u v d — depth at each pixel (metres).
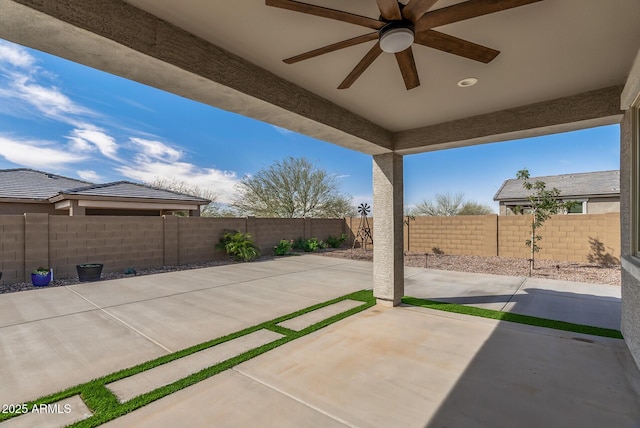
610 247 8.96
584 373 2.92
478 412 2.34
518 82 3.32
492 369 3.00
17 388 2.69
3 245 6.78
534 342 3.63
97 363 3.16
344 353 3.36
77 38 2.02
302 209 19.22
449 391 2.63
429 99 3.80
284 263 10.43
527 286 6.62
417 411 2.36
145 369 3.02
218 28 2.42
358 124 4.34
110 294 6.07
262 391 2.63
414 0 1.77
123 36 2.10
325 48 2.29
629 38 2.47
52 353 3.40
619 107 3.41
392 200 5.15
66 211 12.58
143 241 9.11
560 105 3.74
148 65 2.38
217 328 4.18
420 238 12.61
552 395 2.56
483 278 7.54
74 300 5.60
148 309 5.07
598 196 14.35
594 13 2.16
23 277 7.00
